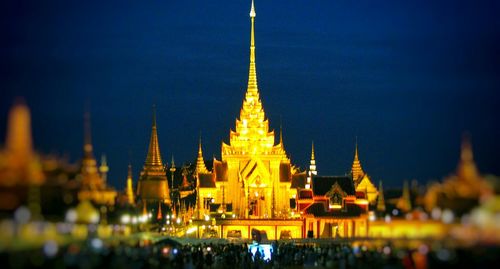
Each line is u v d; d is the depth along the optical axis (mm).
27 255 130625
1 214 132625
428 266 150250
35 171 138750
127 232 198625
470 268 144875
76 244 149625
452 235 155125
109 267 153000
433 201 165750
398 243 178250
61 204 154125
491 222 146875
